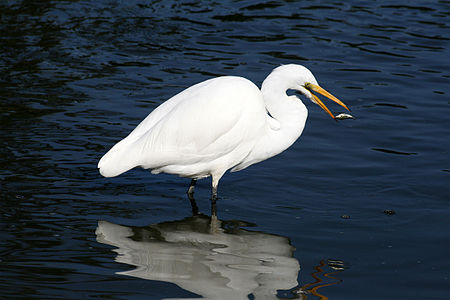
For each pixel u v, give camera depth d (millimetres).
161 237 9500
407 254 9000
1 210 10008
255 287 8078
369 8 22156
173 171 10844
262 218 10219
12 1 21188
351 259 8867
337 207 10570
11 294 7660
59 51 17641
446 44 18984
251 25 20297
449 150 12766
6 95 14773
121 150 10344
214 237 9547
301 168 12102
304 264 8727
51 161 11844
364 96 15539
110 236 9430
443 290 8023
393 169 11977
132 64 17031
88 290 7844
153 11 21094
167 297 7742
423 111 14719
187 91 10797
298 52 18219
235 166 11539
